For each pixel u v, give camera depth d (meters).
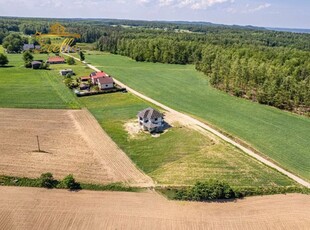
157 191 39.25
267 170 45.00
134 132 57.62
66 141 53.16
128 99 78.69
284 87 73.44
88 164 45.59
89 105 73.50
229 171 44.53
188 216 34.19
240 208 35.72
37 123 61.03
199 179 42.31
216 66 101.19
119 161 46.94
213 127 60.34
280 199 37.56
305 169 45.75
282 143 54.41
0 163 44.94
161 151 50.44
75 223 32.72
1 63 119.12
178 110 71.00
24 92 82.00
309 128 61.81
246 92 84.56
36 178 41.16
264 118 67.12
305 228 32.53
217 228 32.38
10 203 35.66
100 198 37.25
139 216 34.06
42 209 34.78
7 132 56.19
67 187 38.91
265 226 32.75
